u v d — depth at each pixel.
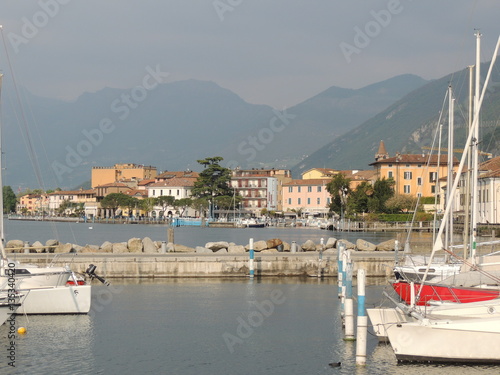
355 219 168.00
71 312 44.34
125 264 61.69
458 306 33.28
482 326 31.55
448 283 39.44
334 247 76.44
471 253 47.25
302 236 141.88
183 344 37.28
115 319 43.28
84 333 39.56
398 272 49.56
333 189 177.12
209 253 70.56
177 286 57.25
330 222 189.00
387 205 162.38
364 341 32.31
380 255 66.19
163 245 70.31
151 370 32.47
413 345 32.19
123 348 36.22
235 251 70.94
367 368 32.03
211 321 42.94
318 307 47.53
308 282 60.00
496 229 100.19
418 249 77.69
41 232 171.62
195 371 32.34
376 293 52.50
